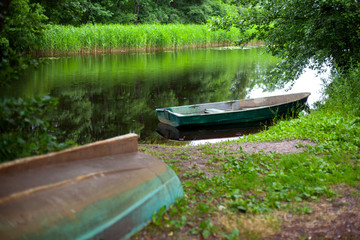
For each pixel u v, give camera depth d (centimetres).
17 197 272
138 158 414
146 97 1438
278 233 346
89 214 290
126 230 318
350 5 1001
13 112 343
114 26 3294
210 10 5119
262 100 1292
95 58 2700
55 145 376
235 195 425
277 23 1195
